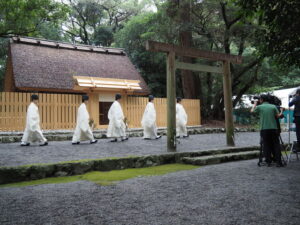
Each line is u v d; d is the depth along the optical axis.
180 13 16.59
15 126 11.80
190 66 8.16
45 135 10.92
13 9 14.40
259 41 5.02
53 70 14.82
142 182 4.70
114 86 14.62
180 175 5.29
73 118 13.28
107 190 4.16
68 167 5.52
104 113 15.45
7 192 4.12
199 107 17.34
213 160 6.82
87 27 36.28
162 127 15.65
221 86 19.47
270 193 3.86
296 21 4.17
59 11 16.09
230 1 5.12
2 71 22.19
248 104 22.31
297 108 7.51
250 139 11.61
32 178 5.15
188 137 12.40
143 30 21.55
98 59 17.41
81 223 2.80
